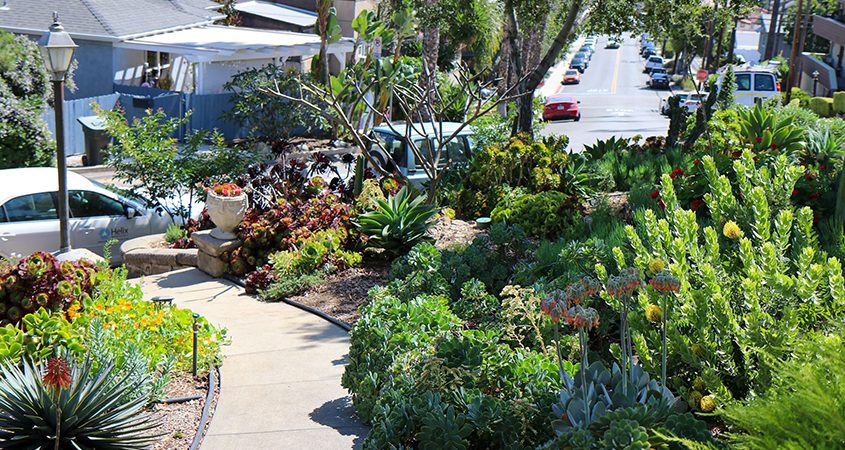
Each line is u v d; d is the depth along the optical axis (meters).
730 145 17.69
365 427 7.02
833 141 15.77
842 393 3.79
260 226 12.65
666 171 15.01
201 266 12.88
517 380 6.26
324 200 13.76
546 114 44.50
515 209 13.48
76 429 6.25
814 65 48.94
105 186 15.29
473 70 45.75
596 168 16.30
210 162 15.83
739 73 33.53
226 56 28.22
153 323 8.45
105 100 26.41
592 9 19.97
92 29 28.03
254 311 10.80
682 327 6.38
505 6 20.38
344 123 13.42
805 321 5.98
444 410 5.84
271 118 27.53
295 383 8.11
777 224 6.59
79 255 12.65
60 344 7.62
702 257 6.57
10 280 8.66
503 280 10.11
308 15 43.59
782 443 3.76
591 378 5.57
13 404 6.22
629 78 75.44
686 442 4.27
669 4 19.47
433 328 7.67
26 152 21.12
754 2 20.73
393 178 14.20
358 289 11.30
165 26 31.45
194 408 7.49
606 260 8.94
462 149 17.31
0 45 22.31
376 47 23.45
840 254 8.25
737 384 5.91
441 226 14.06
